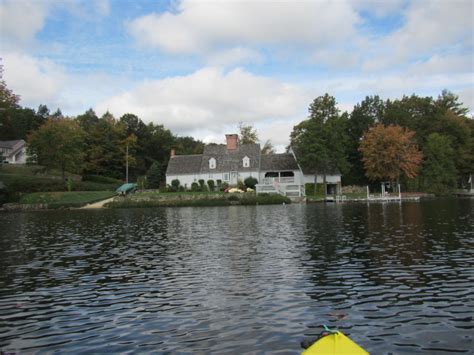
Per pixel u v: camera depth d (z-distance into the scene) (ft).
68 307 39.55
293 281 46.88
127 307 39.17
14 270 56.08
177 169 279.69
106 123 343.46
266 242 75.31
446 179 265.13
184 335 31.83
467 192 281.74
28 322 35.63
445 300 39.09
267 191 230.27
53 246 76.84
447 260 55.67
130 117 385.29
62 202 203.72
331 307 37.68
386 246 67.56
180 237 85.66
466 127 286.25
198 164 280.10
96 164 325.42
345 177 285.02
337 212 141.38
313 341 23.95
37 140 235.40
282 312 36.52
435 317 34.71
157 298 41.78
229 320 34.83
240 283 46.62
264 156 279.90
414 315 35.27
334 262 56.34
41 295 43.80
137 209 187.62
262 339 30.68
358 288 43.60
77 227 110.01
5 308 39.63
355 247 67.41
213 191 241.76
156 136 399.44
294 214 136.87
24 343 31.07
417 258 57.47
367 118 284.00
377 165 241.55
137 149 378.12
